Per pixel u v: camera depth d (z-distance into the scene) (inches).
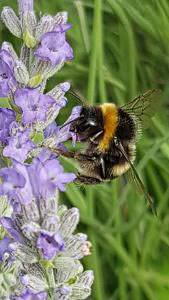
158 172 8.1
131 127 5.6
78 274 5.0
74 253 4.9
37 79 4.8
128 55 8.3
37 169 4.6
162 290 7.8
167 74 8.4
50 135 5.1
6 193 4.6
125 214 7.9
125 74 8.3
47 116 4.9
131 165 5.5
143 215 7.8
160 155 8.1
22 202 4.6
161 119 8.1
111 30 8.3
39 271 4.9
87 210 7.6
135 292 7.8
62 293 4.8
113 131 5.5
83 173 5.7
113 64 8.4
